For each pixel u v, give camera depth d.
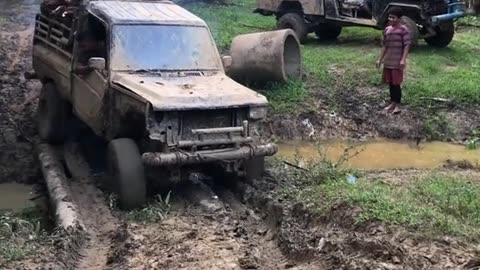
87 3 7.49
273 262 4.98
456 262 4.36
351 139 9.36
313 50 12.69
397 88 9.65
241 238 5.39
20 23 15.35
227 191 6.87
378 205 5.32
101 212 6.27
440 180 6.66
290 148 8.90
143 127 6.57
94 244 5.59
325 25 13.51
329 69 11.23
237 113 6.43
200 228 5.47
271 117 9.43
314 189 6.14
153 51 6.98
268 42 10.03
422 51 12.62
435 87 10.35
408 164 8.30
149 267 4.70
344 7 12.97
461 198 5.76
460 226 4.99
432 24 12.10
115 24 7.00
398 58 9.55
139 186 6.17
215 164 6.66
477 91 10.20
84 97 7.32
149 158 6.03
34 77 8.95
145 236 5.30
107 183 6.96
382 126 9.53
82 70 7.21
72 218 6.03
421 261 4.36
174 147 6.16
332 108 9.80
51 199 6.81
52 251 5.14
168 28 7.16
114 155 6.28
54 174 7.35
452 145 9.19
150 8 7.57
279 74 10.00
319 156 8.38
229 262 4.74
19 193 7.58
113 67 6.80
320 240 4.98
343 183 6.25
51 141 8.42
